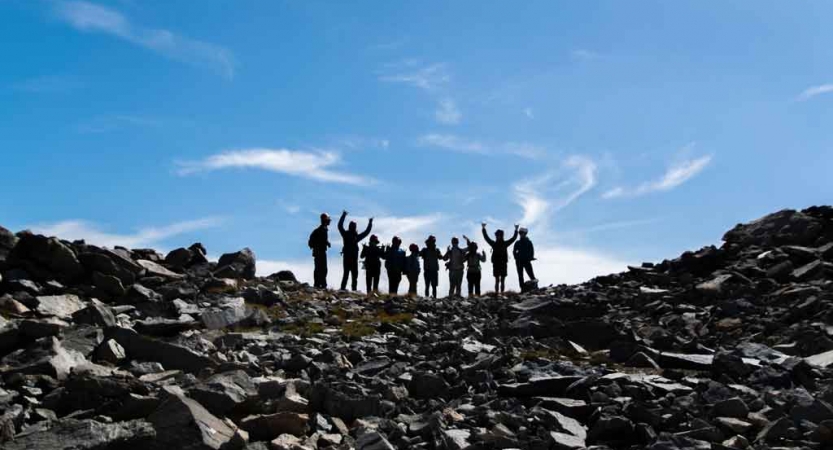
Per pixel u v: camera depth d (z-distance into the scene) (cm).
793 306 1919
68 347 1317
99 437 898
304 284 2888
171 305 1930
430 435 1031
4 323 1405
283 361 1438
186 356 1345
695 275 2594
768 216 2839
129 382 1109
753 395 1148
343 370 1451
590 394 1216
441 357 1589
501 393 1283
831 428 957
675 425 1048
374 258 3228
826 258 2355
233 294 2283
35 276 2050
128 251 2580
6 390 1091
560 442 967
